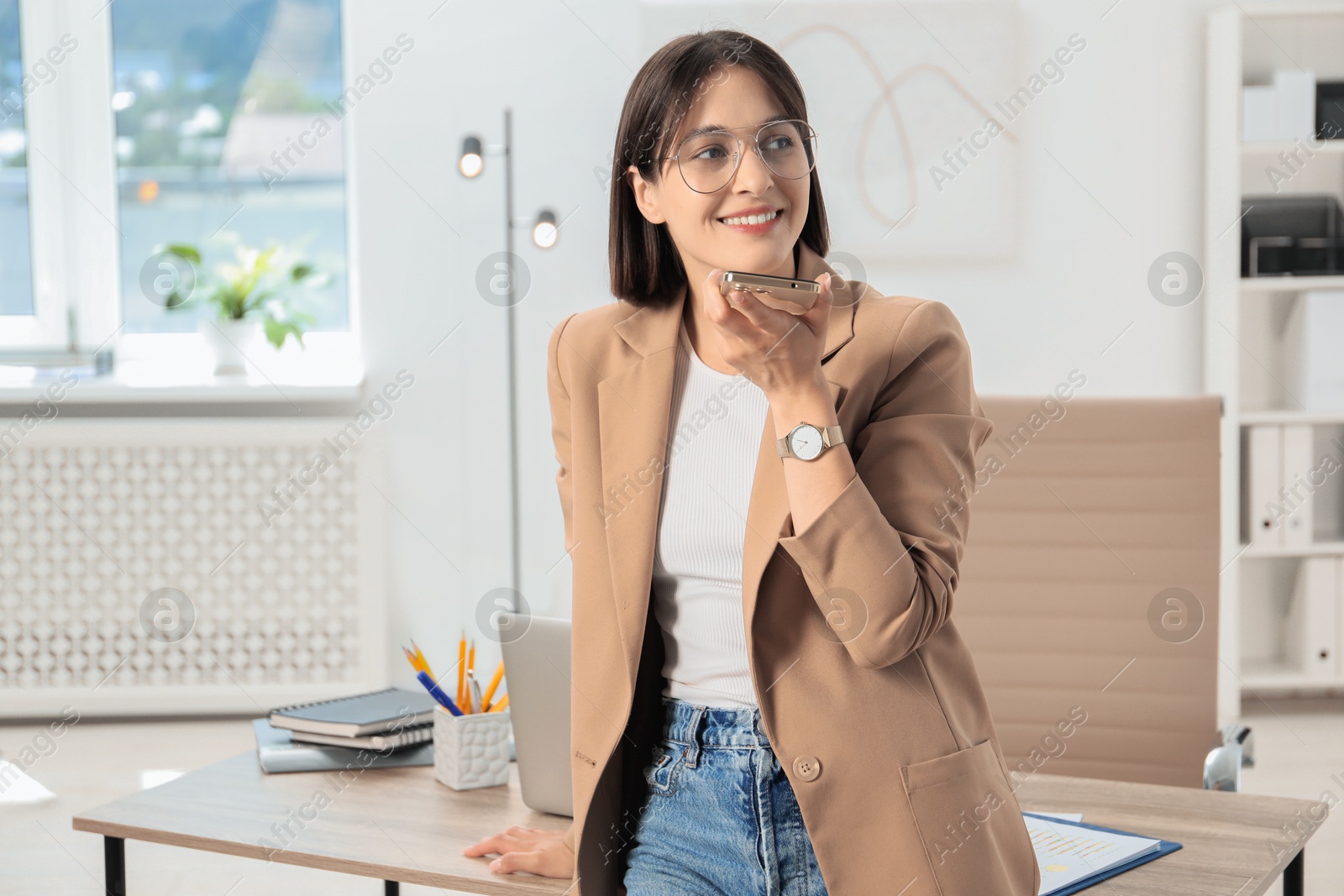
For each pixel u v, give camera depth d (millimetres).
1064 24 3117
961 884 892
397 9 3242
